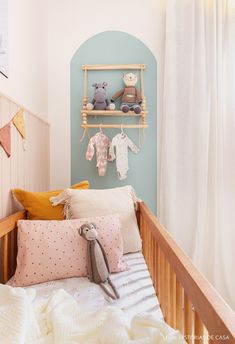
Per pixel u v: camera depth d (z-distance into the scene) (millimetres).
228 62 2037
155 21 2154
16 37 1460
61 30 2164
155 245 1229
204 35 2027
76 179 2174
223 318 462
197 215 2029
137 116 2160
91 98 2170
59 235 1213
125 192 1638
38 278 1152
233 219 2037
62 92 2174
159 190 2160
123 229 1494
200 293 570
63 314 802
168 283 966
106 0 2158
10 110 1358
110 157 2066
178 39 2041
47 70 2133
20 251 1181
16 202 1468
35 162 1794
